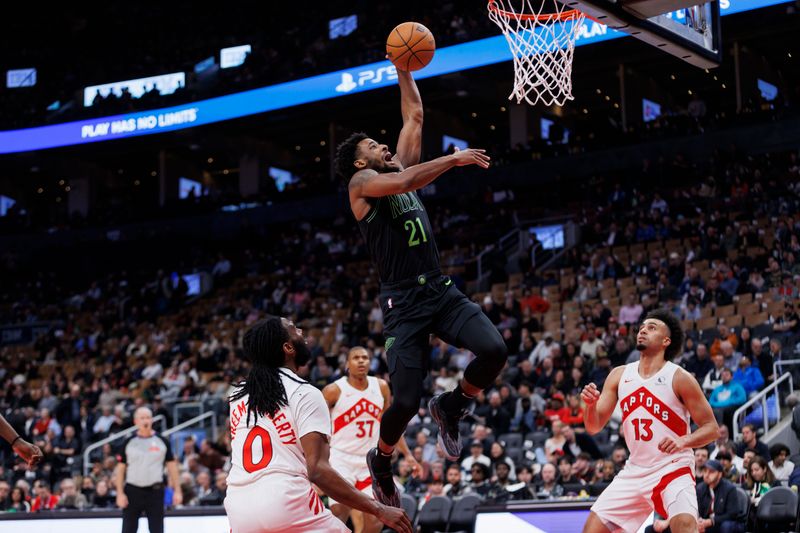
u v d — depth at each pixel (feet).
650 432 17.71
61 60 92.22
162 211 89.40
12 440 17.07
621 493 17.92
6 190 104.37
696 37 21.98
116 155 95.76
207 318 72.13
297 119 78.38
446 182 78.18
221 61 85.81
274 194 85.30
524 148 75.46
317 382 51.24
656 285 52.70
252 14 88.22
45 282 87.51
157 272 83.41
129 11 93.45
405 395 14.60
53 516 31.81
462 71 67.87
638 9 19.75
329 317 64.95
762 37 72.49
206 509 30.17
